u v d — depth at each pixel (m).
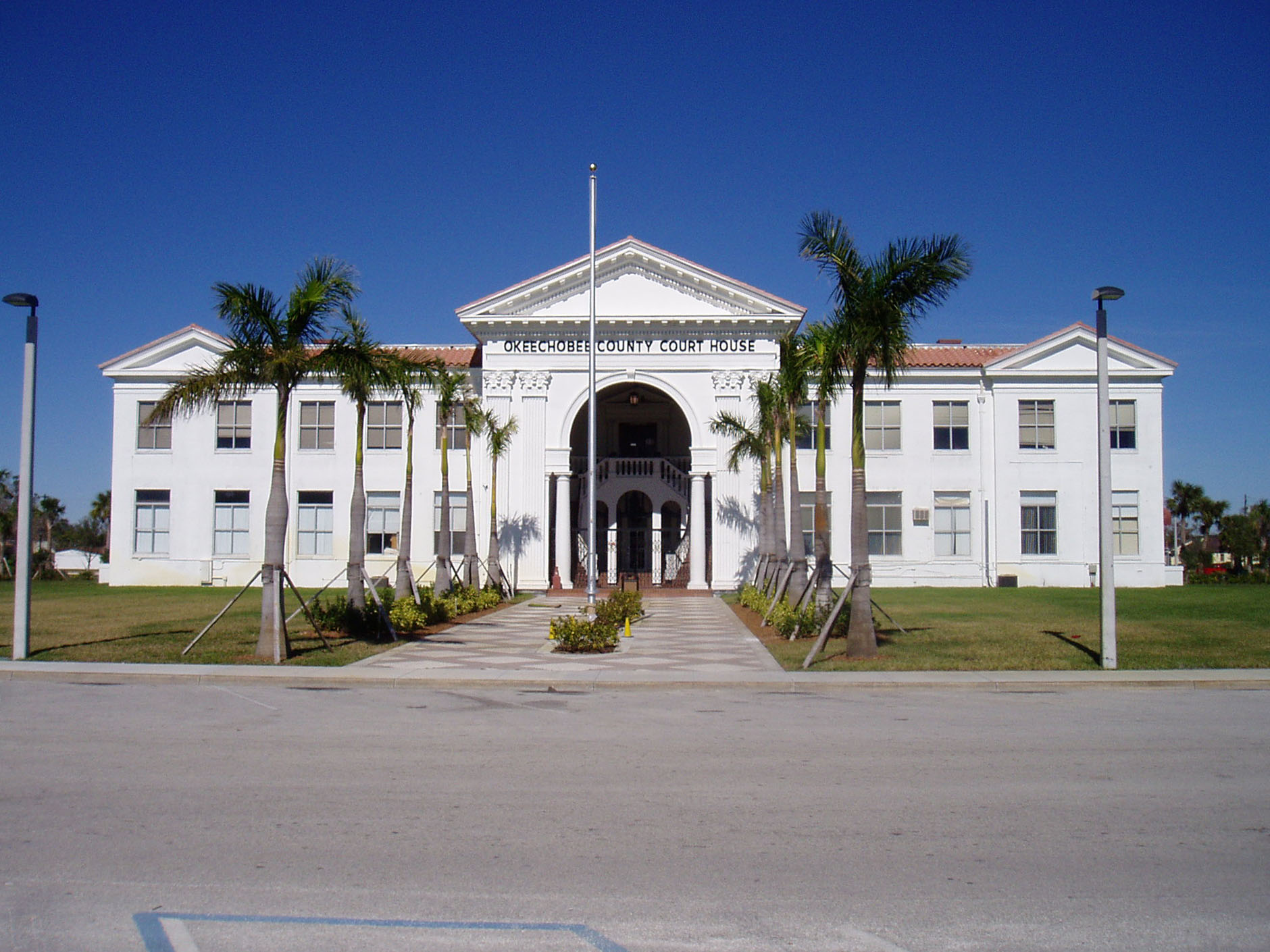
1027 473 43.28
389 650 19.16
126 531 43.62
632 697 13.98
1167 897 5.75
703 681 15.00
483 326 40.56
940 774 8.80
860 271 17.95
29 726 11.14
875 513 43.50
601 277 40.72
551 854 6.45
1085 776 8.70
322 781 8.45
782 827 7.10
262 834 6.86
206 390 17.27
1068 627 23.31
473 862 6.30
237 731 10.87
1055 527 43.22
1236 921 5.39
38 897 5.66
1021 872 6.15
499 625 25.44
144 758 9.34
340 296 17.59
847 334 18.19
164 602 32.94
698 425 40.41
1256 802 7.82
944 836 6.89
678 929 5.25
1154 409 43.38
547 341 40.72
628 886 5.88
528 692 14.46
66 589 41.62
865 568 17.86
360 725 11.34
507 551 39.97
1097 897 5.73
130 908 5.50
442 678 15.21
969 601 33.34
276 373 17.20
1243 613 27.48
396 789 8.15
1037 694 14.21
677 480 43.72
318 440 43.34
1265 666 16.42
